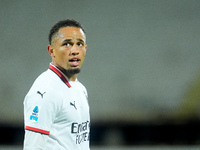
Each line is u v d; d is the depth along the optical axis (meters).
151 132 44.06
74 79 11.24
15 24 51.31
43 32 51.28
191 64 49.47
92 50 50.19
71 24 10.98
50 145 10.23
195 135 43.66
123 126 44.47
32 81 48.00
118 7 53.19
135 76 48.66
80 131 10.94
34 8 52.50
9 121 43.81
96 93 47.16
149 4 53.56
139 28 51.94
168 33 51.66
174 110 45.94
